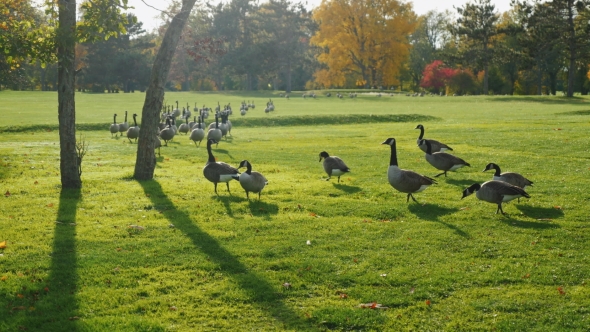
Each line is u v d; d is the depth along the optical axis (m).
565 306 8.19
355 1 89.25
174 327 7.69
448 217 12.85
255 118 42.09
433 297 8.62
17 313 7.99
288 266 9.88
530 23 68.88
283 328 7.72
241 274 9.52
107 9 14.92
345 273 9.53
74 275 9.38
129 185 16.41
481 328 7.64
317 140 28.81
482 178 17.31
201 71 112.81
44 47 14.16
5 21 15.30
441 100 72.19
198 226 12.21
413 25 89.88
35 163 20.56
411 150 24.09
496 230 11.79
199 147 25.89
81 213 13.27
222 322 7.86
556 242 10.99
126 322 7.73
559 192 14.92
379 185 16.42
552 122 34.41
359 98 80.38
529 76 97.75
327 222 12.55
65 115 15.32
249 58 99.94
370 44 92.00
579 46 67.81
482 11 81.50
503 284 9.05
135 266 9.87
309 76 127.00
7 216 12.95
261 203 14.23
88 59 102.25
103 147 25.58
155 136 17.34
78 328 7.54
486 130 30.31
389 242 11.13
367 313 8.06
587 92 96.06
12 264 9.84
